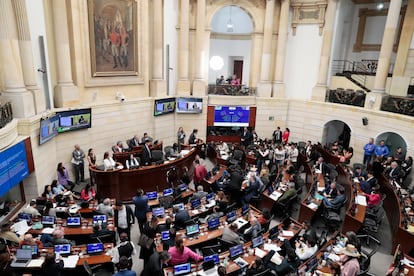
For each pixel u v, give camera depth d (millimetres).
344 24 16516
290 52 17016
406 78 14555
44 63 10484
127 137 14297
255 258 6684
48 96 10812
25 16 9375
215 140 17453
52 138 10852
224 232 7152
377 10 16359
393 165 11656
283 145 14844
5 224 7641
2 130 7844
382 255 8547
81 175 12039
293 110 17188
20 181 8836
